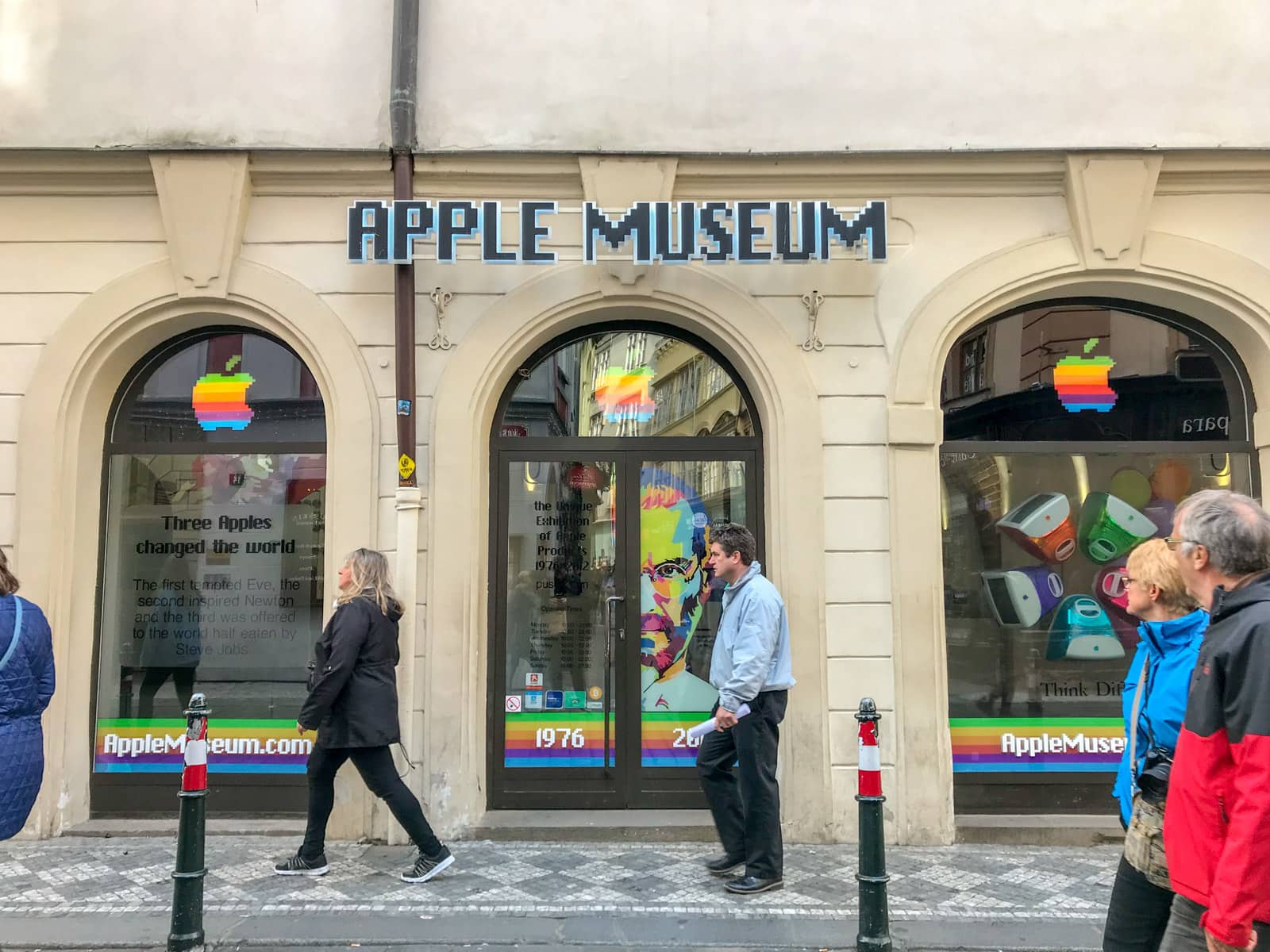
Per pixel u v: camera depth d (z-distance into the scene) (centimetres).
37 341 494
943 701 474
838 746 471
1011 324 521
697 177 497
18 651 308
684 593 517
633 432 527
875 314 496
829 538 483
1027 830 468
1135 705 243
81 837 473
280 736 503
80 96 491
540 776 503
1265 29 493
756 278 498
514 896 385
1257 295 489
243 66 495
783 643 391
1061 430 519
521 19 498
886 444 489
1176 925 213
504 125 492
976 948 342
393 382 490
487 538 511
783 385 489
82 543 497
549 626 514
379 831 463
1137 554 252
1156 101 490
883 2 499
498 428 520
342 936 344
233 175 491
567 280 495
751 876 390
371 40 496
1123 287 501
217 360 527
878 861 325
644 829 468
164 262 496
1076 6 496
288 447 517
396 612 411
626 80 495
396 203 475
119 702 507
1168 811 210
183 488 521
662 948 338
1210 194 498
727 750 405
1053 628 507
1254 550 199
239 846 452
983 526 511
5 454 486
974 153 486
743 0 499
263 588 515
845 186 500
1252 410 512
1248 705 186
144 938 346
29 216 498
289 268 497
